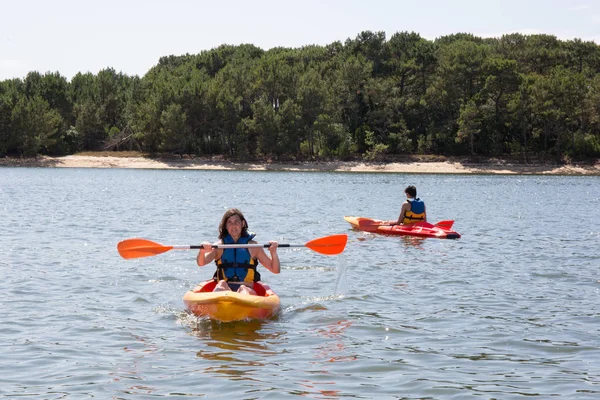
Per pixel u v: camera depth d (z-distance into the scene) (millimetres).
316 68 81625
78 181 46344
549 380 6059
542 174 67875
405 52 84188
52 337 7324
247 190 38250
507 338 7441
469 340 7363
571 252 14336
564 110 70062
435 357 6746
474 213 24969
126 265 12125
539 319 8320
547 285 10586
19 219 20281
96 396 5562
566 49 85562
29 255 13102
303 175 61312
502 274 11570
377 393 5715
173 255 13414
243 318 8164
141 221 20359
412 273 11633
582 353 6879
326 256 13602
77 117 82812
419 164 71312
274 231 18141
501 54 82062
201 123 77688
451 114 77000
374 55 85062
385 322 8148
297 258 13258
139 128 76000
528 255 13875
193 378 6039
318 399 5559
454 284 10633
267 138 72500
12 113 74875
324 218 22047
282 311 8695
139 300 9242
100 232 17328
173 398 5543
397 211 25719
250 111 79125
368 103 77500
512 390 5801
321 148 75125
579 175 67375
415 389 5816
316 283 10641
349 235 17312
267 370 6293
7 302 8961
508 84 73375
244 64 84188
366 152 72938
